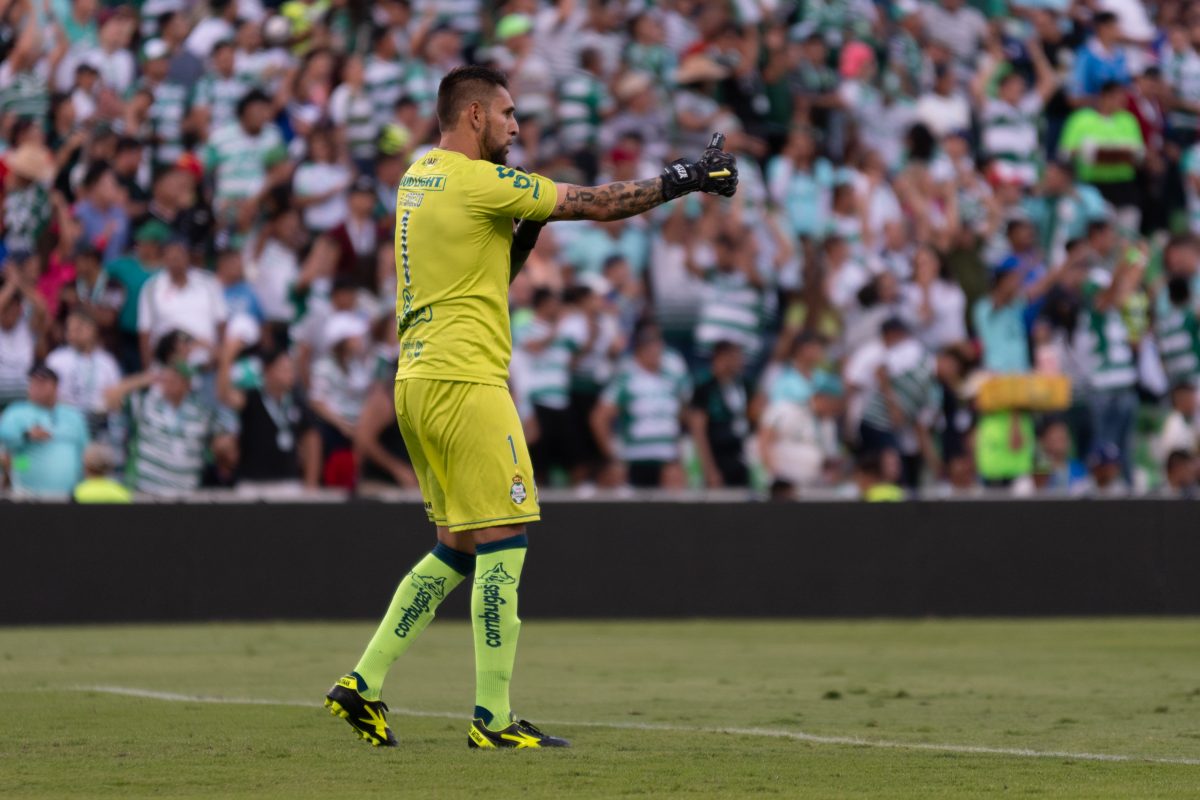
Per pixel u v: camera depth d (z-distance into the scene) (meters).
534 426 47.69
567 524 43.31
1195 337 56.94
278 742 18.48
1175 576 46.22
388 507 42.56
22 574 40.06
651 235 54.94
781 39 61.88
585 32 58.31
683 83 59.03
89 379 43.84
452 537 18.56
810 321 55.59
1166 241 61.03
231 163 50.84
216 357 44.94
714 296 52.94
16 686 26.17
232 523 41.62
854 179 57.59
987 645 36.06
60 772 15.96
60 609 40.38
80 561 40.56
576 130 57.09
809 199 56.91
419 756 17.20
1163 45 69.38
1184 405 52.56
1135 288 56.19
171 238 47.34
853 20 63.78
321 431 45.38
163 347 43.50
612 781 15.36
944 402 51.56
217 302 46.03
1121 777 15.91
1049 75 65.31
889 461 47.06
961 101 63.56
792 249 56.22
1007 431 48.41
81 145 48.56
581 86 57.44
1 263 45.97
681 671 29.69
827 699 24.56
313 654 32.84
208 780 15.41
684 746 18.28
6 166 46.09
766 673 29.28
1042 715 22.27
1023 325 53.41
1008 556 45.41
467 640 37.09
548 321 47.84
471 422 17.86
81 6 53.09
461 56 59.91
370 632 38.91
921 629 41.22
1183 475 49.69
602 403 48.12
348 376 45.75
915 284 55.06
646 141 57.94
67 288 46.03
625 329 51.62
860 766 16.58
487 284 18.06
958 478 49.38
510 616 18.03
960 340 54.78
